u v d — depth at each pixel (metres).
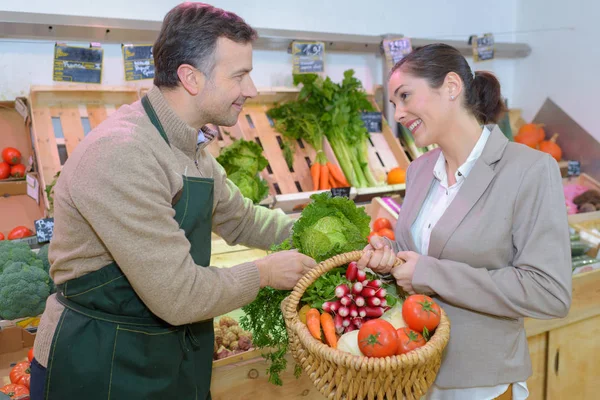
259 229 1.95
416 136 1.61
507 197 1.47
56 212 1.43
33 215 2.77
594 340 2.54
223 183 1.81
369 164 3.37
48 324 1.47
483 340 1.55
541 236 1.44
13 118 2.89
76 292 1.43
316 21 3.64
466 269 1.47
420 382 1.31
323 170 3.12
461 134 1.56
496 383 1.55
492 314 1.51
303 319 1.53
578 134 3.95
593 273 2.43
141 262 1.29
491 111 1.61
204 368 1.64
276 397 1.92
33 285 2.15
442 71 1.50
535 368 2.43
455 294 1.48
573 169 3.79
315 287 1.56
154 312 1.36
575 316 2.42
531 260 1.44
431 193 1.72
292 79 3.60
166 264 1.31
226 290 1.42
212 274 1.42
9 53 2.83
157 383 1.46
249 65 1.46
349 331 1.46
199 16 1.40
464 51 3.99
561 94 4.04
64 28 2.73
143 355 1.44
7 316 2.15
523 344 1.64
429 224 1.65
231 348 1.88
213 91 1.43
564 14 3.92
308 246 1.68
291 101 3.44
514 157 1.50
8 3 2.79
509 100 4.45
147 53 2.69
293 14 3.55
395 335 1.30
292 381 1.93
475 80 1.58
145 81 3.18
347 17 3.74
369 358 1.24
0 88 2.85
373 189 3.05
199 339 1.61
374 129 3.54
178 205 1.46
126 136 1.34
